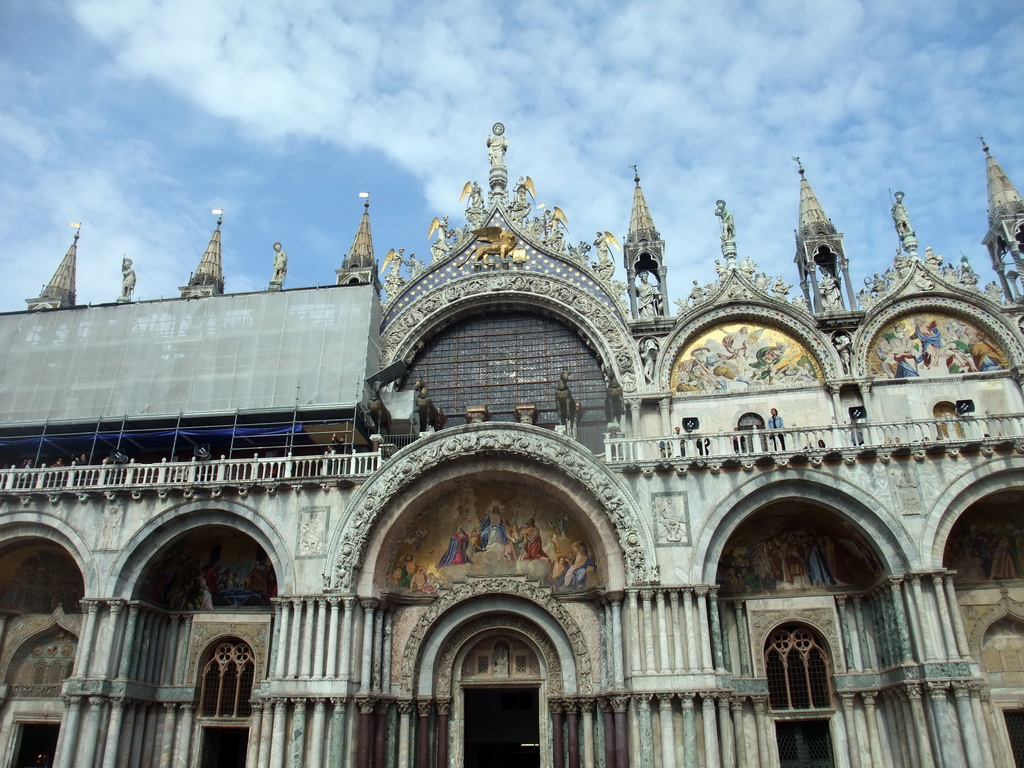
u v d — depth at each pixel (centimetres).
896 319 3291
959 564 2791
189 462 3136
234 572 3144
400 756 2758
